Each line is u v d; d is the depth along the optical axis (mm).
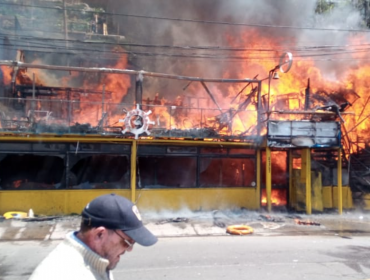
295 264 7672
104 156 14117
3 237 10383
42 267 1657
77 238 1772
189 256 8359
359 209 16188
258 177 15445
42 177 13586
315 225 12672
